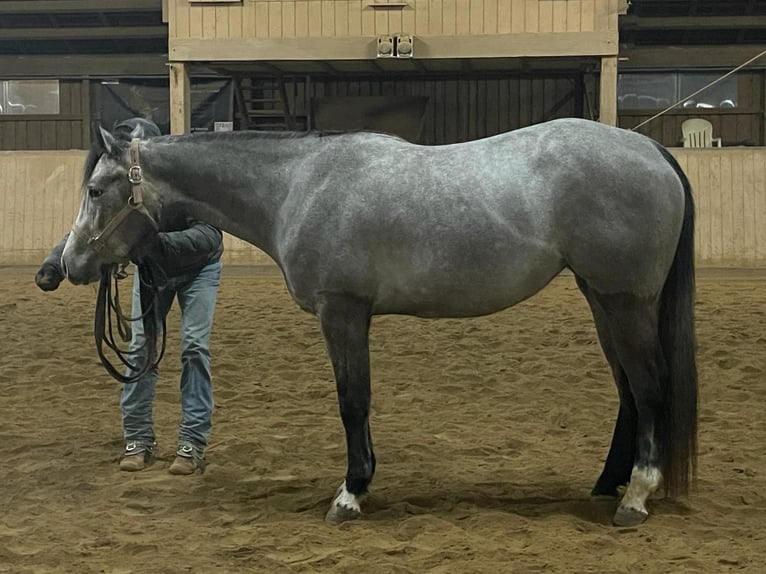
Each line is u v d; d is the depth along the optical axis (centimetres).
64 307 1038
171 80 1462
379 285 405
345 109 1725
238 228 434
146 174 431
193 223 444
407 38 1398
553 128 405
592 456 523
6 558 367
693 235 406
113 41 1831
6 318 970
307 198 411
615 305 396
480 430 582
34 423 600
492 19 1407
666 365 403
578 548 368
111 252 433
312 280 409
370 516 416
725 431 567
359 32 1427
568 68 1694
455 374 734
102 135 426
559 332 880
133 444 505
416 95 1797
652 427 400
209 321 501
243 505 437
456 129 1798
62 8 1748
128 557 368
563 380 718
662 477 403
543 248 394
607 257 389
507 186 395
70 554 370
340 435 568
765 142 1745
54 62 1844
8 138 1881
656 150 404
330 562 359
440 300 405
